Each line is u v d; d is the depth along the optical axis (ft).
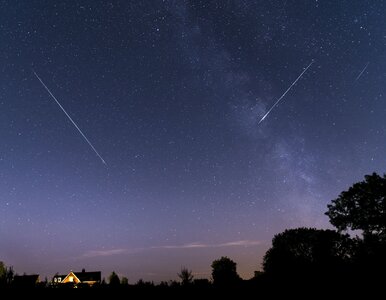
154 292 46.60
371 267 64.23
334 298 44.11
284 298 44.57
